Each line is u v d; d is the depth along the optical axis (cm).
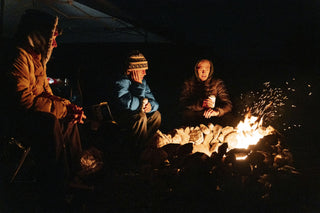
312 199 405
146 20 1076
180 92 699
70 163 435
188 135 559
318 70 1148
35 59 422
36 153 393
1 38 684
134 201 398
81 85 561
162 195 417
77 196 407
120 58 1109
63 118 427
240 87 1165
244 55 1181
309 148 717
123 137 550
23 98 389
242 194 416
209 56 1138
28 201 400
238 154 491
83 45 1121
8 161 578
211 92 679
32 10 426
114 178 476
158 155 515
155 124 603
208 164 455
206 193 419
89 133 546
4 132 562
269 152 517
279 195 415
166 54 1137
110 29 1105
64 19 1044
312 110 1083
